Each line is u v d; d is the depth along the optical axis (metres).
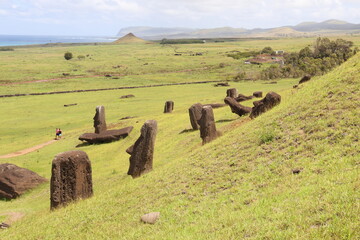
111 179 24.67
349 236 7.09
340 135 14.18
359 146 12.56
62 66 166.75
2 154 41.69
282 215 9.14
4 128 56.34
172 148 29.64
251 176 14.07
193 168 18.11
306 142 15.06
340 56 113.25
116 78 123.88
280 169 13.59
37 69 153.25
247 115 31.12
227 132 27.11
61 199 18.50
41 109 71.06
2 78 124.00
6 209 22.58
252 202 11.38
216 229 9.98
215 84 96.31
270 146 16.66
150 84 108.12
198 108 34.31
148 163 21.67
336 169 11.48
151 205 14.47
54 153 39.31
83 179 19.05
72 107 71.88
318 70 98.25
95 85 108.31
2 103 78.44
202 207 12.48
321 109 17.94
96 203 17.20
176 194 14.99
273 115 21.67
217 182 14.87
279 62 157.88
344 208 8.21
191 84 102.75
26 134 52.50
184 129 35.75
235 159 16.97
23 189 25.56
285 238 7.85
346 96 17.95
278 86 82.94
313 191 10.04
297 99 23.34
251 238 8.44
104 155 35.69
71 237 13.41
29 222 17.70
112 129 44.47
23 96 88.12
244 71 130.25
